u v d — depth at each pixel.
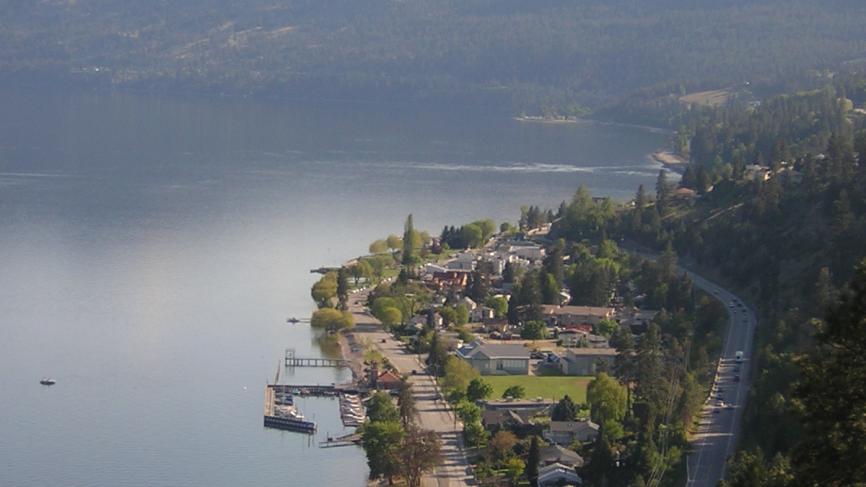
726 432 199.62
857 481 74.62
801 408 78.94
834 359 76.56
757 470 102.44
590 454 195.50
